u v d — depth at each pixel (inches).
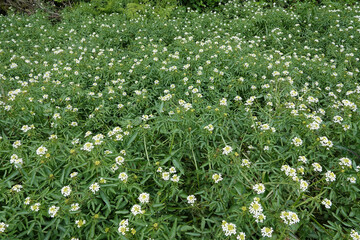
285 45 71.2
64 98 43.2
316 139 33.7
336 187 32.6
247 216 27.4
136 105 43.9
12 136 37.0
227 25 79.2
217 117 36.9
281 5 102.7
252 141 37.9
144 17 85.0
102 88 49.5
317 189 34.3
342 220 31.4
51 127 38.8
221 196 30.8
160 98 42.3
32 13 99.5
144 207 28.2
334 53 62.8
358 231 28.6
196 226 30.2
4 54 59.5
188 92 44.0
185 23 83.8
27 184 29.5
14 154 30.3
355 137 35.1
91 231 26.9
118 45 69.1
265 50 66.6
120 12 93.1
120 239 26.2
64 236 26.7
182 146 35.6
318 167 31.1
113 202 29.3
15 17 87.4
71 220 28.4
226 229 25.6
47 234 27.5
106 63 52.9
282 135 36.9
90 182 29.4
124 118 41.8
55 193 29.3
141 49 57.8
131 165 32.8
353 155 35.8
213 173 32.0
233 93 44.9
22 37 73.4
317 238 29.8
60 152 32.4
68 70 48.6
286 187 31.6
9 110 37.5
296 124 37.3
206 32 74.3
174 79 47.7
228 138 37.9
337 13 83.0
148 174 32.7
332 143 34.7
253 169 33.2
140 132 35.5
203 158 36.7
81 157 29.8
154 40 69.4
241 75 49.3
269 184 31.1
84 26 76.5
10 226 26.5
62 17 93.1
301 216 29.8
